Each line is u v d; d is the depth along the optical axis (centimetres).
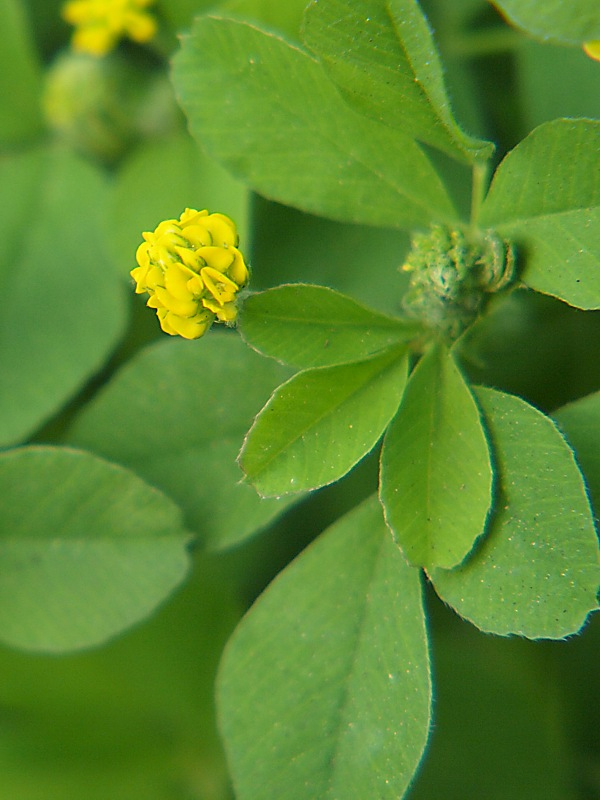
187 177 13
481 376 13
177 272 10
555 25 10
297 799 11
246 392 12
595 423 11
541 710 13
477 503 10
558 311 13
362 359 11
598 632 13
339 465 11
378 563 11
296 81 12
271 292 11
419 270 11
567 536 10
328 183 12
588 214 11
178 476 12
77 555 12
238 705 11
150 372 12
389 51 11
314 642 11
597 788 13
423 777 13
